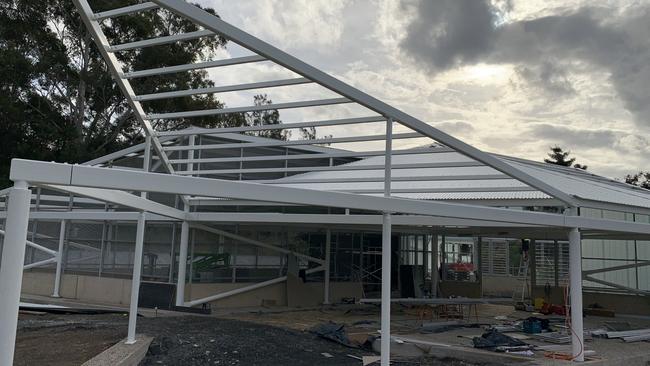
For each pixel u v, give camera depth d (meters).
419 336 11.54
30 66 26.78
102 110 30.47
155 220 14.86
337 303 17.75
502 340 10.16
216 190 5.50
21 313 12.54
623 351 10.18
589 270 18.38
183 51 28.33
